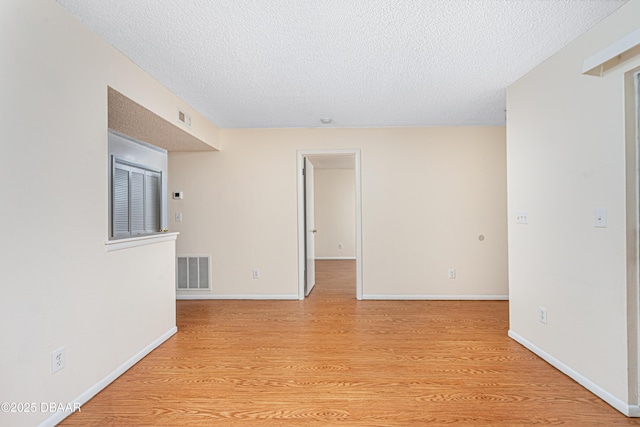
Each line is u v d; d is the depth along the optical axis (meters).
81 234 1.92
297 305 4.11
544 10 1.89
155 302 2.79
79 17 1.91
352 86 2.98
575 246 2.16
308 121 4.09
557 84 2.32
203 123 3.88
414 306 4.03
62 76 1.79
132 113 2.78
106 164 2.15
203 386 2.14
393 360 2.51
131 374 2.31
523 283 2.74
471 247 4.33
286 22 1.99
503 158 4.32
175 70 2.62
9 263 1.49
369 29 2.07
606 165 1.92
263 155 4.42
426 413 1.84
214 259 4.46
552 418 1.79
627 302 1.81
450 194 4.34
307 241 4.68
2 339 1.46
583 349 2.10
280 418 1.81
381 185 4.36
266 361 2.51
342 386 2.14
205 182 4.45
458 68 2.62
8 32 1.49
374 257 4.37
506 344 2.81
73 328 1.86
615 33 1.84
